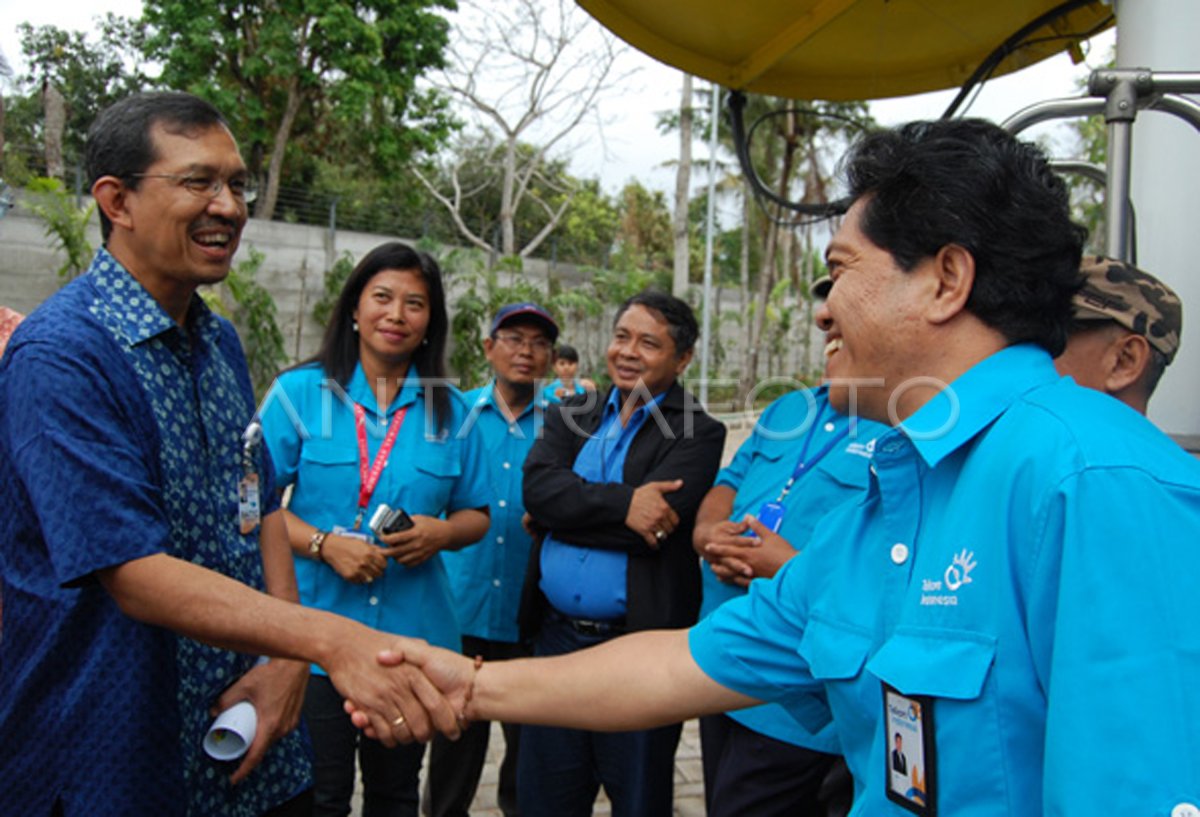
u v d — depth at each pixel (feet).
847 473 7.43
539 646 9.20
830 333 6.41
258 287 45.32
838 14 9.80
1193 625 2.71
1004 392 3.43
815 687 4.44
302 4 55.31
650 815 8.20
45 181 37.40
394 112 62.44
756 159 75.82
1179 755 2.61
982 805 3.04
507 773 10.80
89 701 4.77
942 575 3.30
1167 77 5.84
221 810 5.42
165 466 5.12
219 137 5.16
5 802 4.85
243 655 5.65
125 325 5.05
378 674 5.24
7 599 4.86
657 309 9.01
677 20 10.75
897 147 3.65
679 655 4.82
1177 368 7.13
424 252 8.65
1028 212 3.41
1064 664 2.81
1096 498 2.88
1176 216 7.08
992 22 10.54
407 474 8.50
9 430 4.71
